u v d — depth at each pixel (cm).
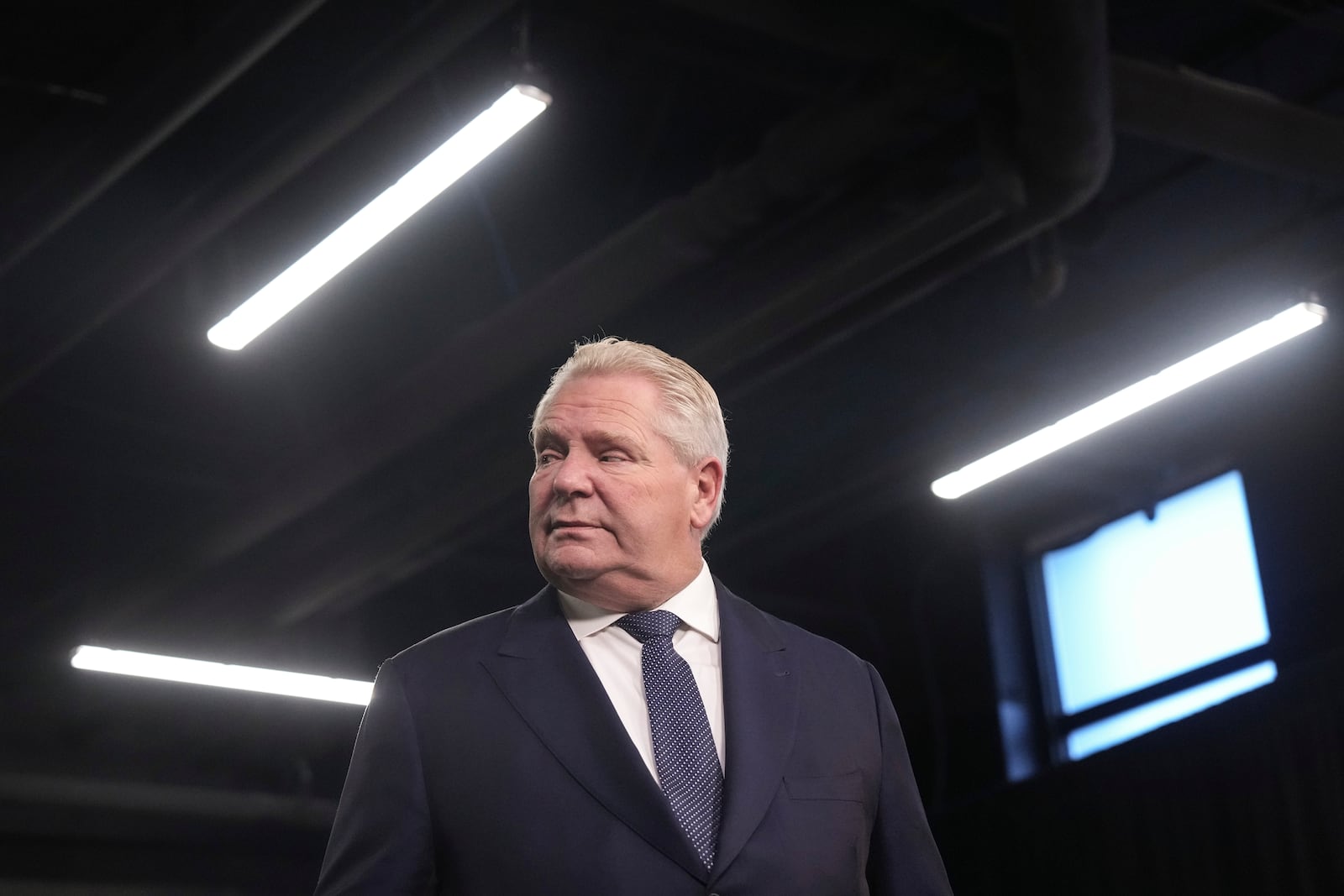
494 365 551
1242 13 555
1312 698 638
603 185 593
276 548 696
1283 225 573
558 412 182
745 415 707
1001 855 757
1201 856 670
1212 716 675
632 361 187
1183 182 633
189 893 841
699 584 183
